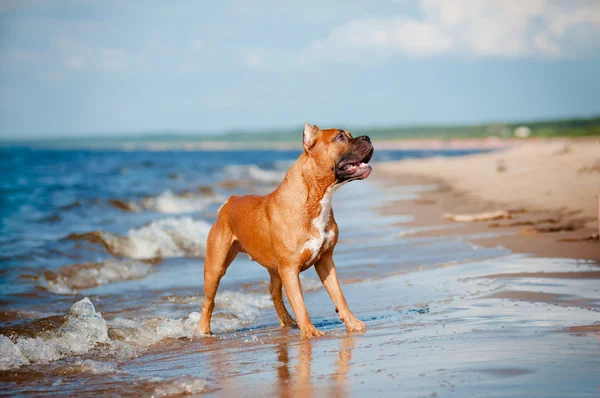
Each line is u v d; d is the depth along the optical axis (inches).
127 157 3169.3
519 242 402.0
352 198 891.4
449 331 205.8
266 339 238.2
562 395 133.9
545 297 246.7
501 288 274.2
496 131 6909.5
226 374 184.5
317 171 232.8
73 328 245.0
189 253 494.3
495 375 150.4
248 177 1439.5
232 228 267.7
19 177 1421.0
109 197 886.4
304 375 171.8
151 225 532.7
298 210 235.9
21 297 339.0
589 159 1051.3
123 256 475.5
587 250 352.2
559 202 586.6
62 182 1250.6
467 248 405.7
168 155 3902.6
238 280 375.2
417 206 703.1
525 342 179.0
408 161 2310.5
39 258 437.7
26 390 184.1
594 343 172.7
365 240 484.7
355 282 342.0
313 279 361.1
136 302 320.8
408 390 146.7
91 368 203.9
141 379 187.3
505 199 669.3
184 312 298.0
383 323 238.1
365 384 155.9
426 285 310.5
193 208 831.1
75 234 492.1
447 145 6392.7
